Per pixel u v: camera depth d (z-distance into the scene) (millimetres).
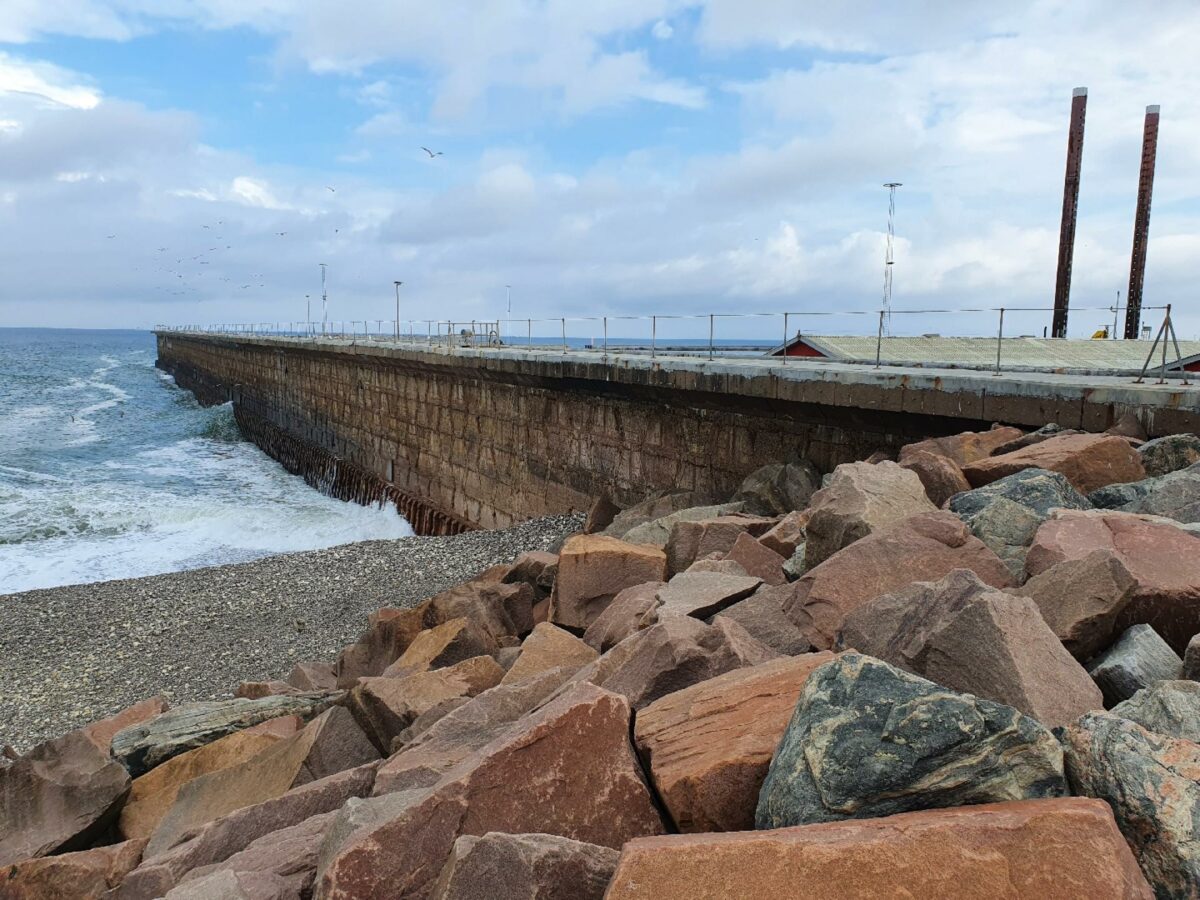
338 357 43125
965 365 18969
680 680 5105
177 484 34781
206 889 3867
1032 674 4098
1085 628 4895
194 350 89062
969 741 3158
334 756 6383
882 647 4930
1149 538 5867
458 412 30219
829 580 6125
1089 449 9023
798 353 26391
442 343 49125
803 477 13836
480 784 3816
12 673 13109
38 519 25281
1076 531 6133
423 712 6734
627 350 32656
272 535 25688
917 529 6371
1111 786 3121
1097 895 2633
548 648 7582
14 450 41281
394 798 4230
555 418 24031
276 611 15367
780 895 2748
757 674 4398
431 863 3648
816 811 3227
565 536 19297
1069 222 28953
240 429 59500
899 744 3207
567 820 3838
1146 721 3768
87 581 19938
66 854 5914
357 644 11008
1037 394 11820
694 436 18688
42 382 88688
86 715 11688
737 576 7414
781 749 3604
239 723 8047
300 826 4875
